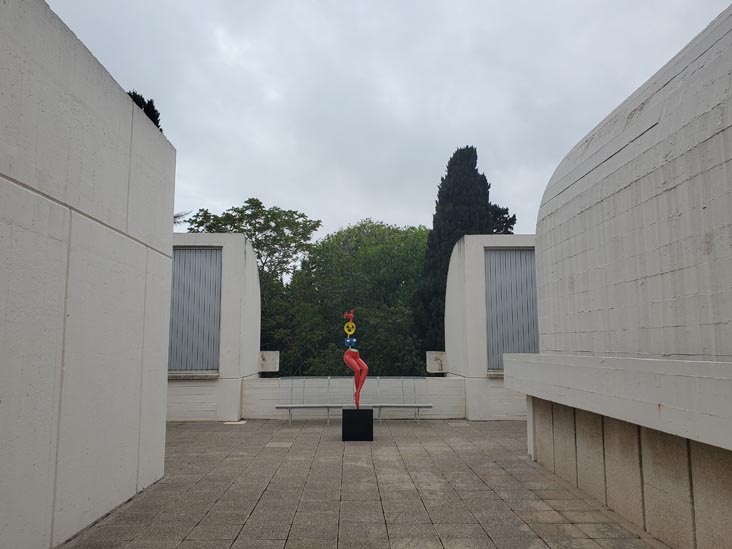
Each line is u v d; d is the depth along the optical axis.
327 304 30.03
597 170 6.58
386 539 4.90
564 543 4.82
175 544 4.75
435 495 6.36
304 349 28.30
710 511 4.22
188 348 12.99
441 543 4.80
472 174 26.09
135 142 6.34
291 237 28.86
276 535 5.00
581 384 6.10
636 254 5.59
